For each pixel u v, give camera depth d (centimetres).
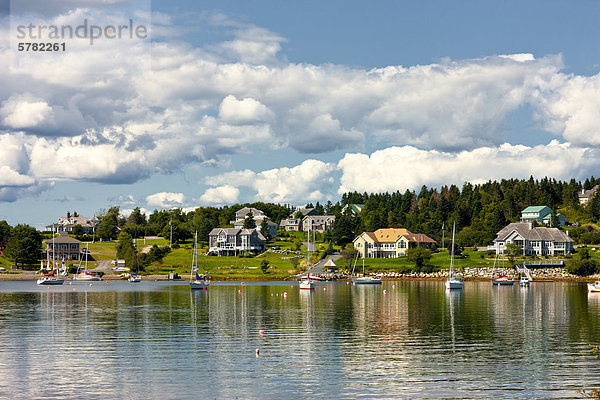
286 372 5888
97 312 10688
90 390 5269
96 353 6725
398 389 5334
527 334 8150
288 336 7931
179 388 5344
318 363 6272
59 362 6272
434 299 13738
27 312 10681
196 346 7162
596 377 5741
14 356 6556
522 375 5803
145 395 5141
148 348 7031
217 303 12550
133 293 15675
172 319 9669
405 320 9619
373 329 8588
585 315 10356
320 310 11125
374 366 6144
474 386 5438
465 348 7094
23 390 5253
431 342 7494
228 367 6075
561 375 5803
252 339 7675
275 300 13400
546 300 13450
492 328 8725
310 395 5159
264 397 5100
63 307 11619
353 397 5106
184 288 17912
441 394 5200
